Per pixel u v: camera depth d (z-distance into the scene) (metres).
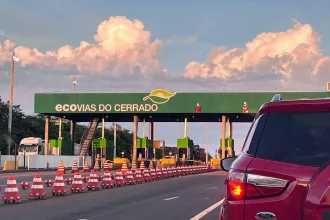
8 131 52.00
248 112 46.62
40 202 16.97
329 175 3.66
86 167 46.00
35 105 49.00
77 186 21.39
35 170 46.69
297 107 4.36
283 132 4.31
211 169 53.56
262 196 3.98
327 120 4.25
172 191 22.48
